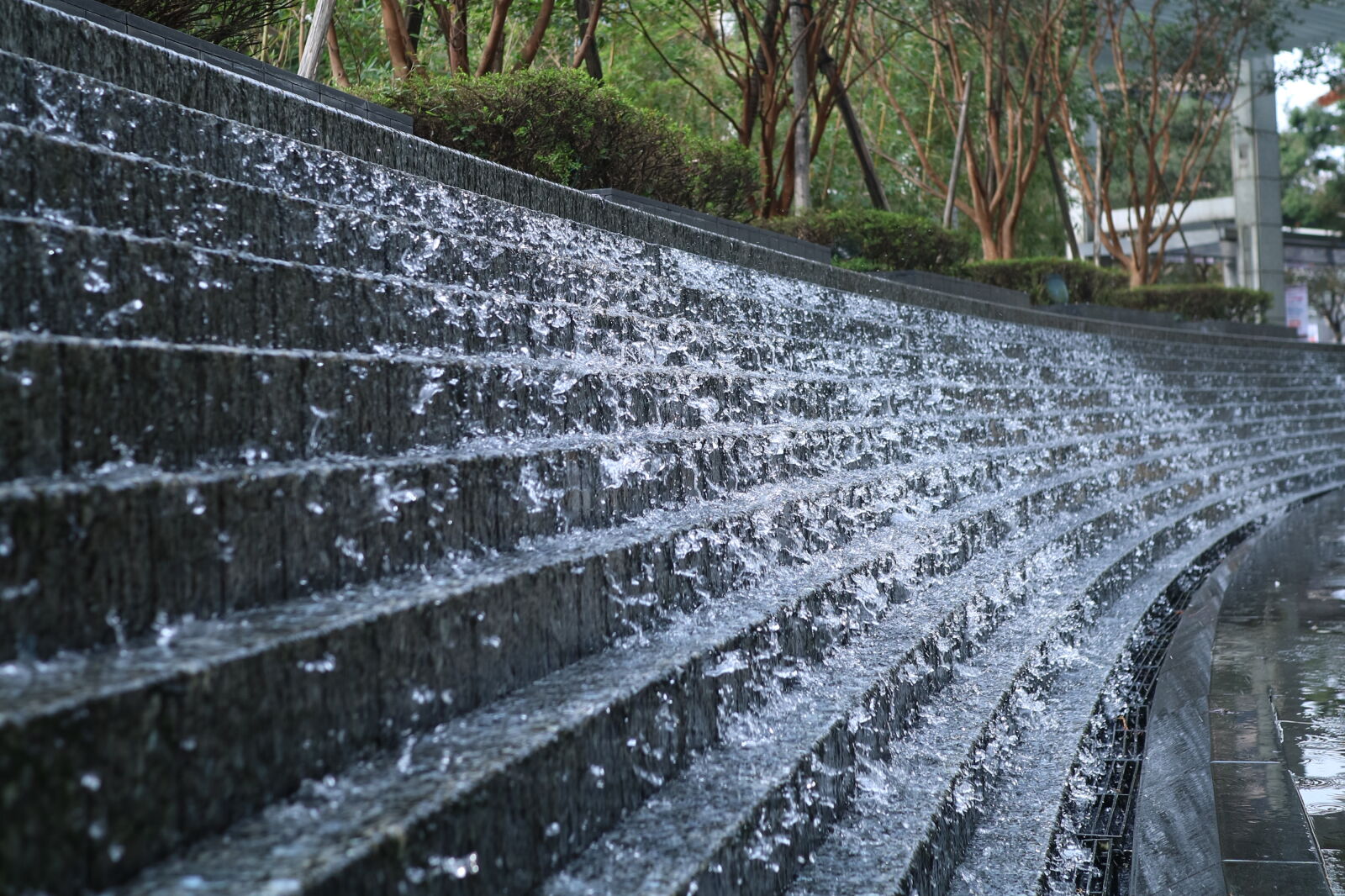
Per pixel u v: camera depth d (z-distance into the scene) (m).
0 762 1.45
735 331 6.39
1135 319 19.80
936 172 24.56
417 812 1.92
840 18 20.02
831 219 14.03
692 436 4.60
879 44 21.72
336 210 3.74
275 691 1.98
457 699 2.54
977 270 18.17
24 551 1.81
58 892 1.52
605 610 3.27
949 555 6.05
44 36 3.44
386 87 8.09
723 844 2.52
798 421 6.27
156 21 5.92
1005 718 4.62
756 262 8.27
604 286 5.61
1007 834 3.82
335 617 2.23
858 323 8.79
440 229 4.97
